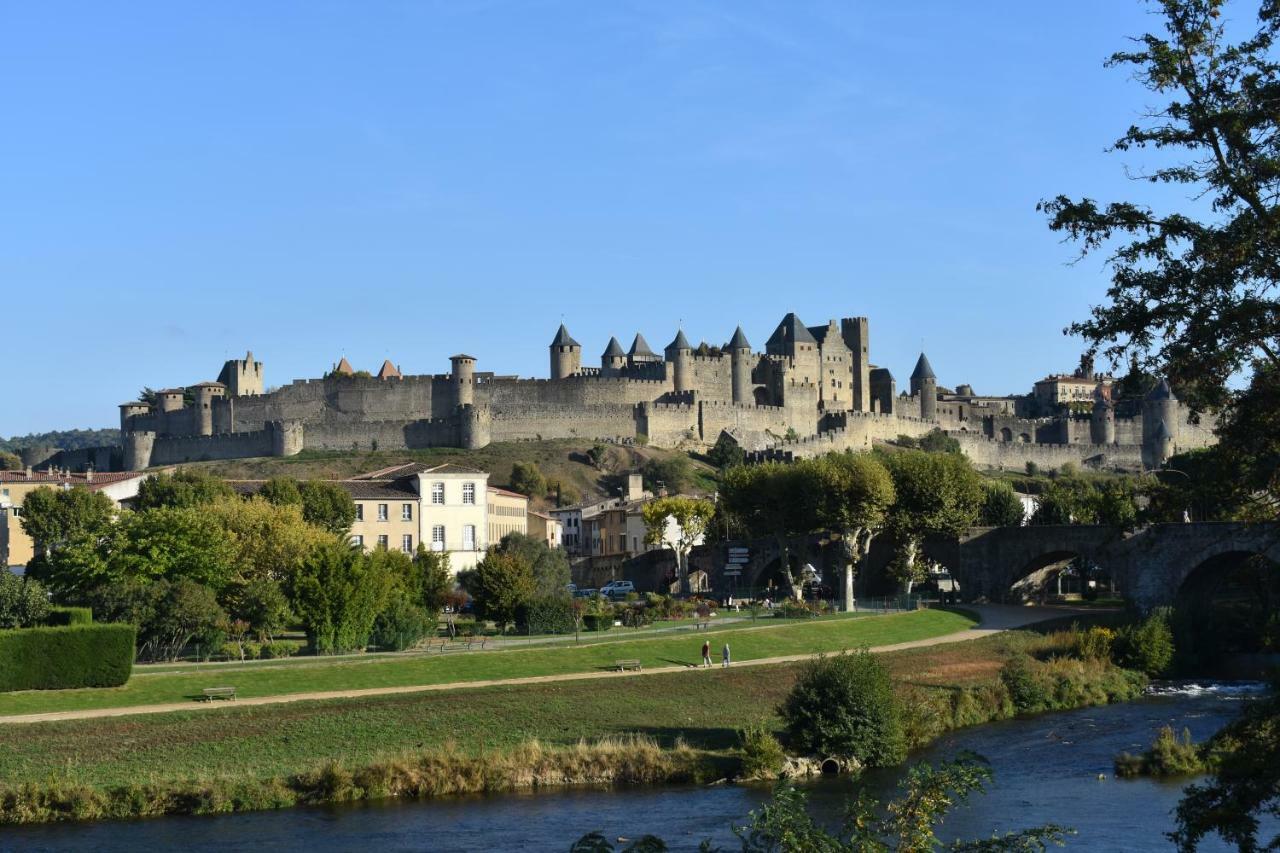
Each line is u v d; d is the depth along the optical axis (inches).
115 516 6235.2
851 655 3297.2
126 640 3341.5
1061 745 3486.7
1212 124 1315.2
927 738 3521.2
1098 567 7185.0
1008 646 4869.6
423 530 6510.8
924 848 1513.3
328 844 2475.4
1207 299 1347.2
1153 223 1359.5
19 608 3764.8
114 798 2672.2
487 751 3046.3
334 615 4101.9
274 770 2881.4
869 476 5959.6
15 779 2699.3
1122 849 2453.2
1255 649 5305.1
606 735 3265.3
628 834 2539.4
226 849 2432.3
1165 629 4877.0
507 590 4921.3
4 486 7293.3
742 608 6220.5
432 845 2471.7
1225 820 1339.8
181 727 3041.3
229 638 4247.0
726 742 3260.3
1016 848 1528.1
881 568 7042.3
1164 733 3240.7
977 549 6427.2
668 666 4101.9
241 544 4630.9
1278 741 1352.1
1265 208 1317.7
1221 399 1389.0
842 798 2805.1
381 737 3125.0
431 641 4549.7
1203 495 1438.2
